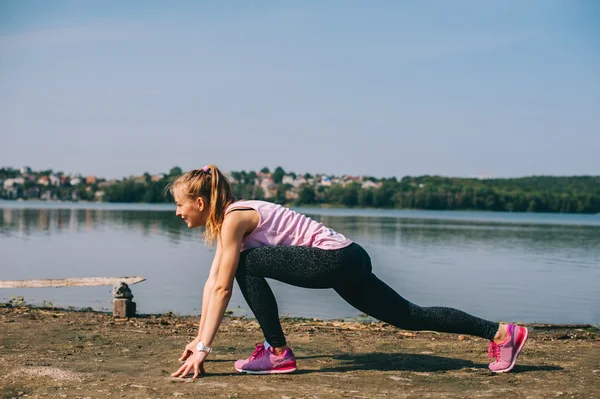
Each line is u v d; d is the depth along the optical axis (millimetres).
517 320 8828
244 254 3740
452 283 13234
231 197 3787
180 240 26141
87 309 8508
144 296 10281
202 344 3719
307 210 157750
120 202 189875
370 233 37188
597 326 7887
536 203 168500
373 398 3260
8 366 3990
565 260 20109
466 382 3650
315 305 9633
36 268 14844
